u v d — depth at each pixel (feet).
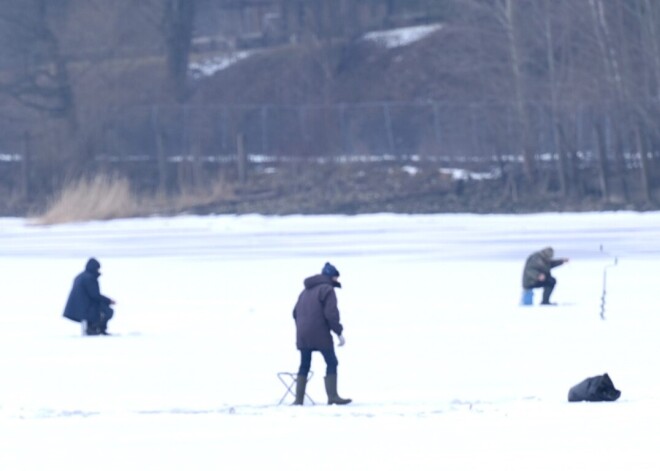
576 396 170.81
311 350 183.73
